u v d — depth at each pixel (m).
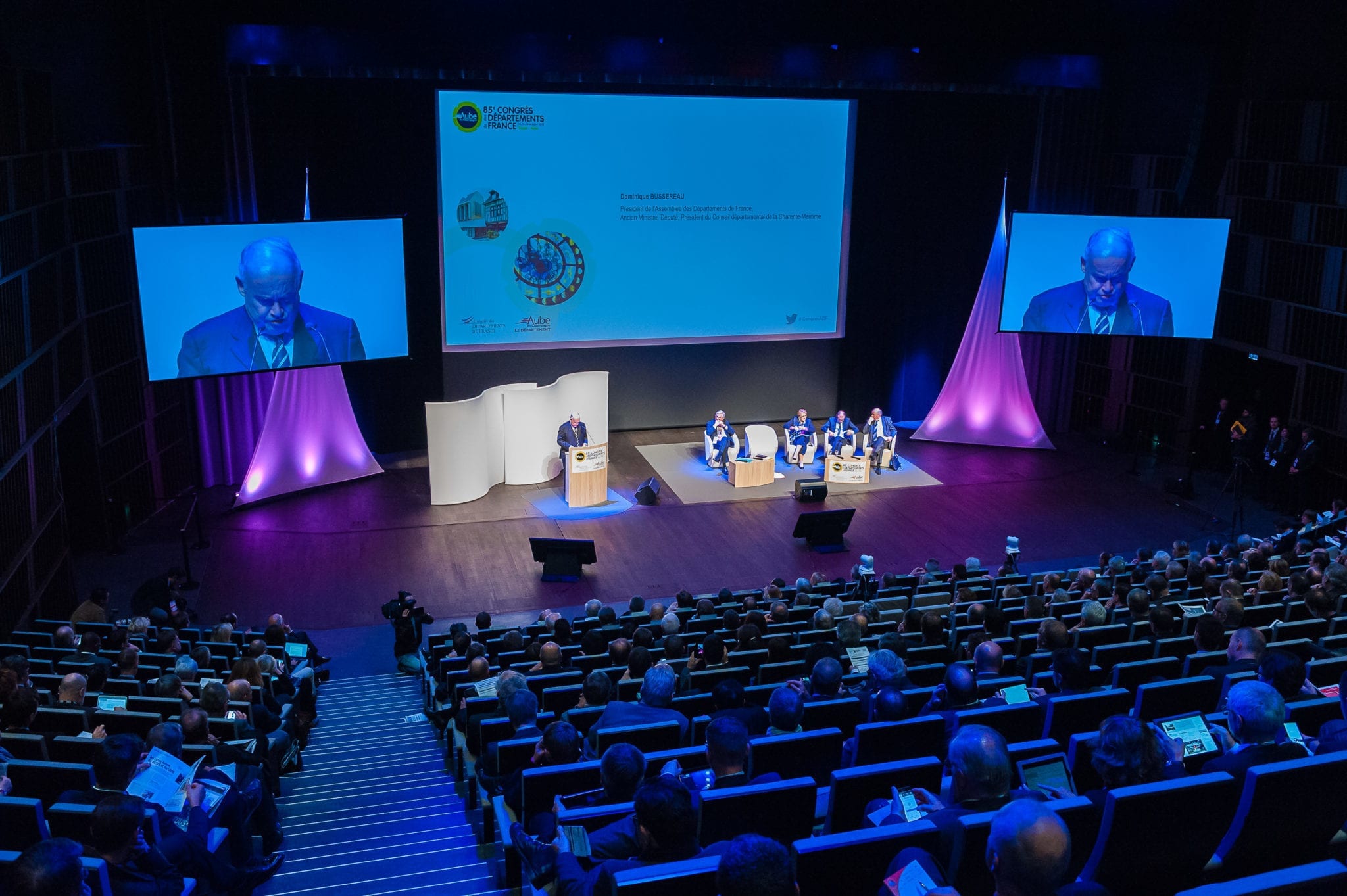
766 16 17.22
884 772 3.91
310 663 10.84
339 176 18.02
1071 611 8.89
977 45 18.28
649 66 17.14
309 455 17.55
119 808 3.80
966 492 17.95
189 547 15.30
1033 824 2.41
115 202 15.43
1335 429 16.77
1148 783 3.29
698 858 3.07
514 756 5.52
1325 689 5.57
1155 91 19.69
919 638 8.54
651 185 18.97
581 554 14.20
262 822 6.29
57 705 6.65
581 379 18.28
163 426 16.94
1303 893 2.61
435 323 19.09
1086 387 21.88
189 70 16.23
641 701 6.12
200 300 14.73
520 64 16.73
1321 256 16.91
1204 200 19.05
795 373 21.52
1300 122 17.20
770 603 10.84
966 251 21.17
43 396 12.75
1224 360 19.34
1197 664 6.31
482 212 18.34
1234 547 12.01
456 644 9.62
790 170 19.58
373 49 16.25
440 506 16.97
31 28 13.48
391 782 7.87
